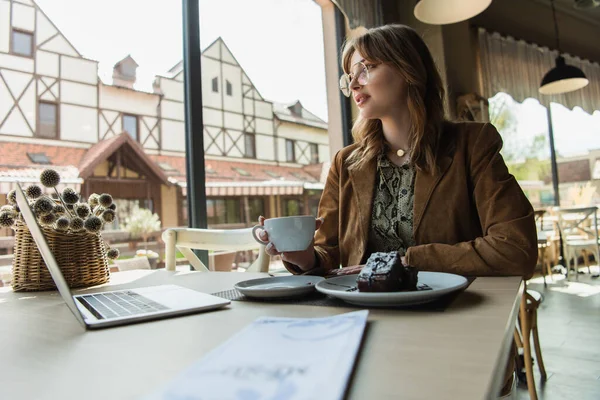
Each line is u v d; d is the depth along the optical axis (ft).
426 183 3.34
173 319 1.77
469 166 3.28
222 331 1.53
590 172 18.25
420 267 2.70
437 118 3.49
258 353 1.09
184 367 1.15
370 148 3.75
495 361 1.06
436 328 1.41
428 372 1.00
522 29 15.70
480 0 7.20
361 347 1.22
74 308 1.71
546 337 8.23
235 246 4.17
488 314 1.57
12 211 3.01
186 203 6.50
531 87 15.39
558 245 16.93
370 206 3.60
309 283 2.39
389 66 3.50
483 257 2.55
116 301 2.18
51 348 1.41
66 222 2.87
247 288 2.15
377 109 3.59
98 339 1.51
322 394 0.81
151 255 9.92
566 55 17.24
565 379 6.18
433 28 11.87
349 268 2.92
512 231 2.67
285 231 2.59
